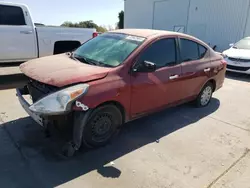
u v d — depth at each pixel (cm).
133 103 341
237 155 332
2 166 273
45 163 284
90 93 282
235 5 1423
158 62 376
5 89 557
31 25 609
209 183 270
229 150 345
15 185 245
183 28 1747
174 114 468
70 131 293
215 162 312
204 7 1581
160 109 400
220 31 1525
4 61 589
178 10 1759
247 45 952
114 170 281
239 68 856
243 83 780
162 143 351
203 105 521
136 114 356
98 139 318
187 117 457
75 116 282
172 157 316
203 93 504
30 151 306
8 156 293
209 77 489
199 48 470
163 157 314
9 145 316
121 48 360
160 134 379
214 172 291
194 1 1634
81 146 318
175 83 404
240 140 378
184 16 1725
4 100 482
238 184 272
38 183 251
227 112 500
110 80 306
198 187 262
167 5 1836
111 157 306
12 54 590
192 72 437
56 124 289
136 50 345
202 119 452
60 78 282
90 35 717
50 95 272
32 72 314
